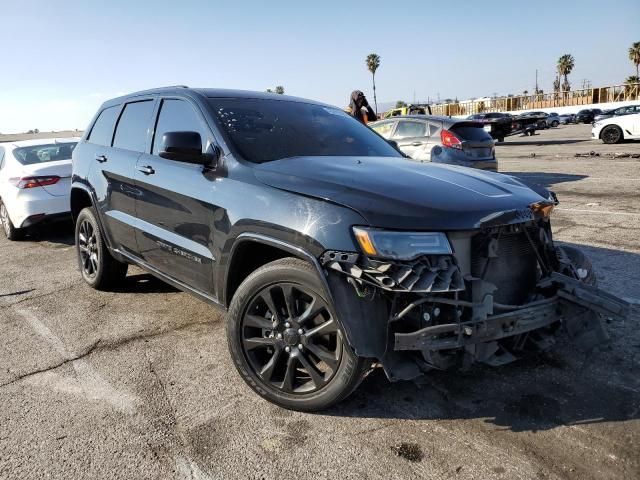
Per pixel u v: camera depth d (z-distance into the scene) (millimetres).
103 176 4562
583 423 2678
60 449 2580
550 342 2898
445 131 9469
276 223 2734
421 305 2471
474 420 2734
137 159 4105
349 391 2670
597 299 2705
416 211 2525
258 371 2924
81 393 3127
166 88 4199
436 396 2971
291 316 2764
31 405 3000
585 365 3271
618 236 6266
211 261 3242
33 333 4086
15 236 7723
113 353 3678
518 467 2361
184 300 4746
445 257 2467
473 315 2510
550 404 2855
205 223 3262
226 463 2457
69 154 8164
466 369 2598
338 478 2334
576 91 59375
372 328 2475
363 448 2533
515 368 3260
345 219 2516
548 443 2525
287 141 3549
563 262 3051
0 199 7895
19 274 5875
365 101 11367
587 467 2346
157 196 3760
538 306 2707
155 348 3744
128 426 2770
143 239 4027
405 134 10117
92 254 5055
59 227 8820
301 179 2846
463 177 3105
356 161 3309
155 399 3039
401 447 2531
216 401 2998
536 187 3246
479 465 2383
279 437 2641
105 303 4727
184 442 2623
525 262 2889
